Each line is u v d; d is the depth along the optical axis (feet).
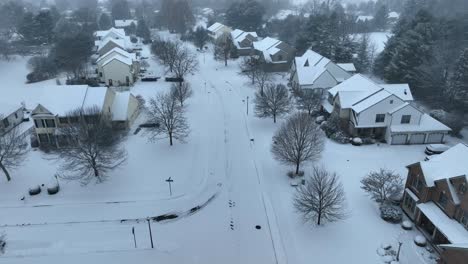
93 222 126.31
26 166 159.63
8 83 291.58
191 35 459.73
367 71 306.14
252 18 486.79
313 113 212.02
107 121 172.65
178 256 111.45
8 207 134.00
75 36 330.75
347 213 126.72
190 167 158.10
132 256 111.55
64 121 174.60
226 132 193.47
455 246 93.09
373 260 106.93
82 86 183.21
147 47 433.48
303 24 438.81
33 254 113.09
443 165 117.60
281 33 465.88
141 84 280.51
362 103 182.39
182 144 178.40
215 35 437.99
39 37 390.83
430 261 105.40
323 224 122.52
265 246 114.93
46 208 133.39
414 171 122.42
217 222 126.11
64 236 120.37
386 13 544.21
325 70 234.99
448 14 470.39
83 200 137.08
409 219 124.77
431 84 225.76
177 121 178.50
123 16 634.84
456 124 188.55
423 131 174.70
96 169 147.64
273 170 156.35
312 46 339.16
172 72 304.50
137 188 143.33
